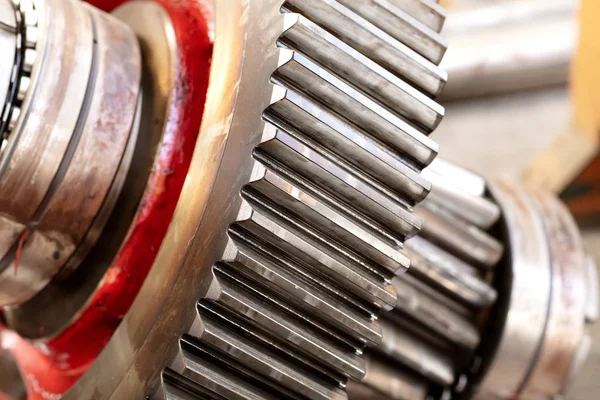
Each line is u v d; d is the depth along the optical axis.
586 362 1.37
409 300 1.03
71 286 0.89
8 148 0.83
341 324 0.87
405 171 0.87
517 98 1.78
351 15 0.86
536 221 1.08
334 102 0.86
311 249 0.85
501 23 1.75
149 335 0.83
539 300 1.04
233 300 0.83
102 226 0.87
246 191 0.83
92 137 0.85
